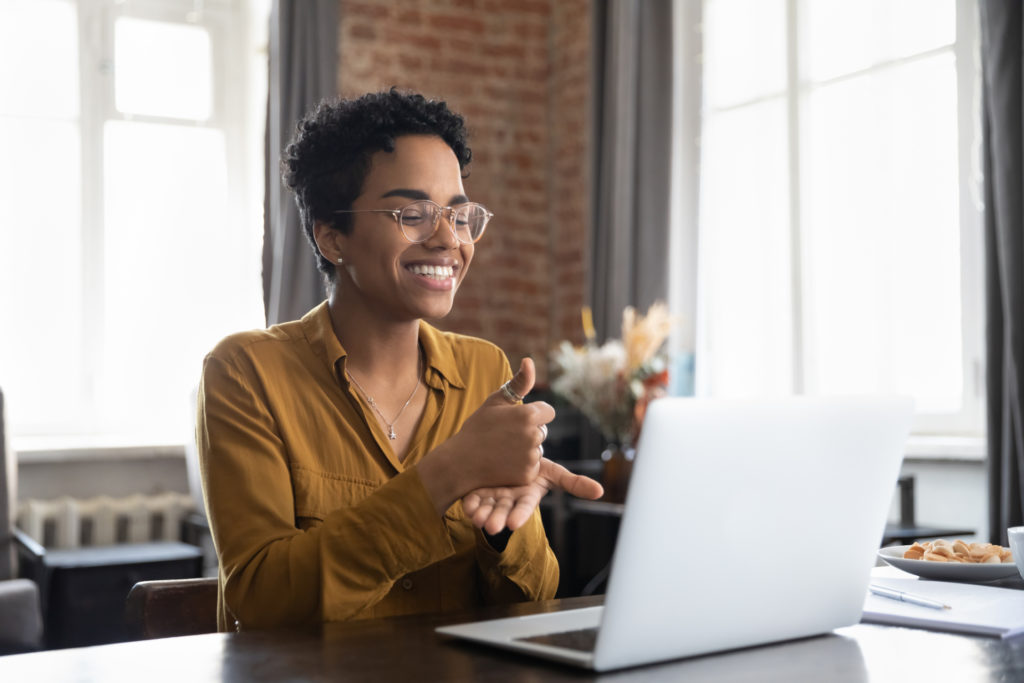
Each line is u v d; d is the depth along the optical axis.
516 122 5.23
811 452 0.97
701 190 4.36
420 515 1.15
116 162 4.65
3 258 4.46
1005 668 0.93
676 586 0.91
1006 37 3.05
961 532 3.04
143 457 4.43
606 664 0.89
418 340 1.51
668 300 4.27
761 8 4.24
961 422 3.52
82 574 3.70
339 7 4.66
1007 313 3.01
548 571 1.36
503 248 5.18
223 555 1.25
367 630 1.08
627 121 4.38
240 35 4.87
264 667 0.92
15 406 4.48
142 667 0.92
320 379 1.41
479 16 5.17
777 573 0.98
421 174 1.38
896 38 3.75
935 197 3.62
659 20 4.35
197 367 4.78
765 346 4.19
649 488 0.86
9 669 0.92
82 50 4.58
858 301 3.86
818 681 0.88
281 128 4.36
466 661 0.94
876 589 1.27
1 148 4.46
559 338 5.19
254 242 4.88
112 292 4.64
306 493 1.34
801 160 4.04
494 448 1.15
